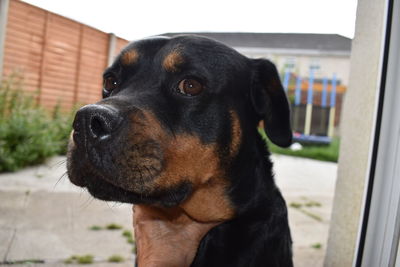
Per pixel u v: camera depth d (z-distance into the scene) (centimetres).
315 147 229
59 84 154
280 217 41
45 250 63
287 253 41
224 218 40
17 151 114
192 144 37
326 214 94
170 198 36
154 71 38
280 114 44
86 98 165
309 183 133
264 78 43
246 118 42
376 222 31
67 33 153
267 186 42
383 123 31
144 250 41
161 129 35
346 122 52
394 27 31
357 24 50
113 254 63
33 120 127
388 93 31
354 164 49
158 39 41
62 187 99
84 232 72
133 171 32
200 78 37
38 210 81
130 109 33
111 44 168
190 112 37
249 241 39
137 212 43
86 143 31
